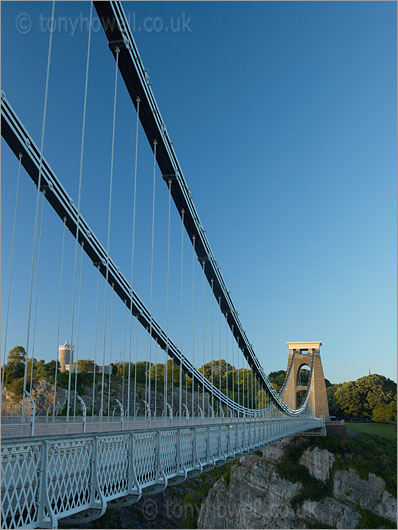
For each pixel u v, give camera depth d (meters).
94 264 19.97
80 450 9.00
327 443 52.12
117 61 17.28
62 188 17.09
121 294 21.52
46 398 40.66
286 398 72.94
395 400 79.12
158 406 45.06
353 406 83.88
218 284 29.33
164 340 23.55
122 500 10.94
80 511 8.88
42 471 7.87
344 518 46.09
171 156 21.75
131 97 19.39
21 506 7.61
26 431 12.27
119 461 10.45
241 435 22.97
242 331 33.84
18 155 14.93
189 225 25.45
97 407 43.31
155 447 12.40
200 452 16.22
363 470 48.75
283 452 52.72
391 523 45.25
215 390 28.42
